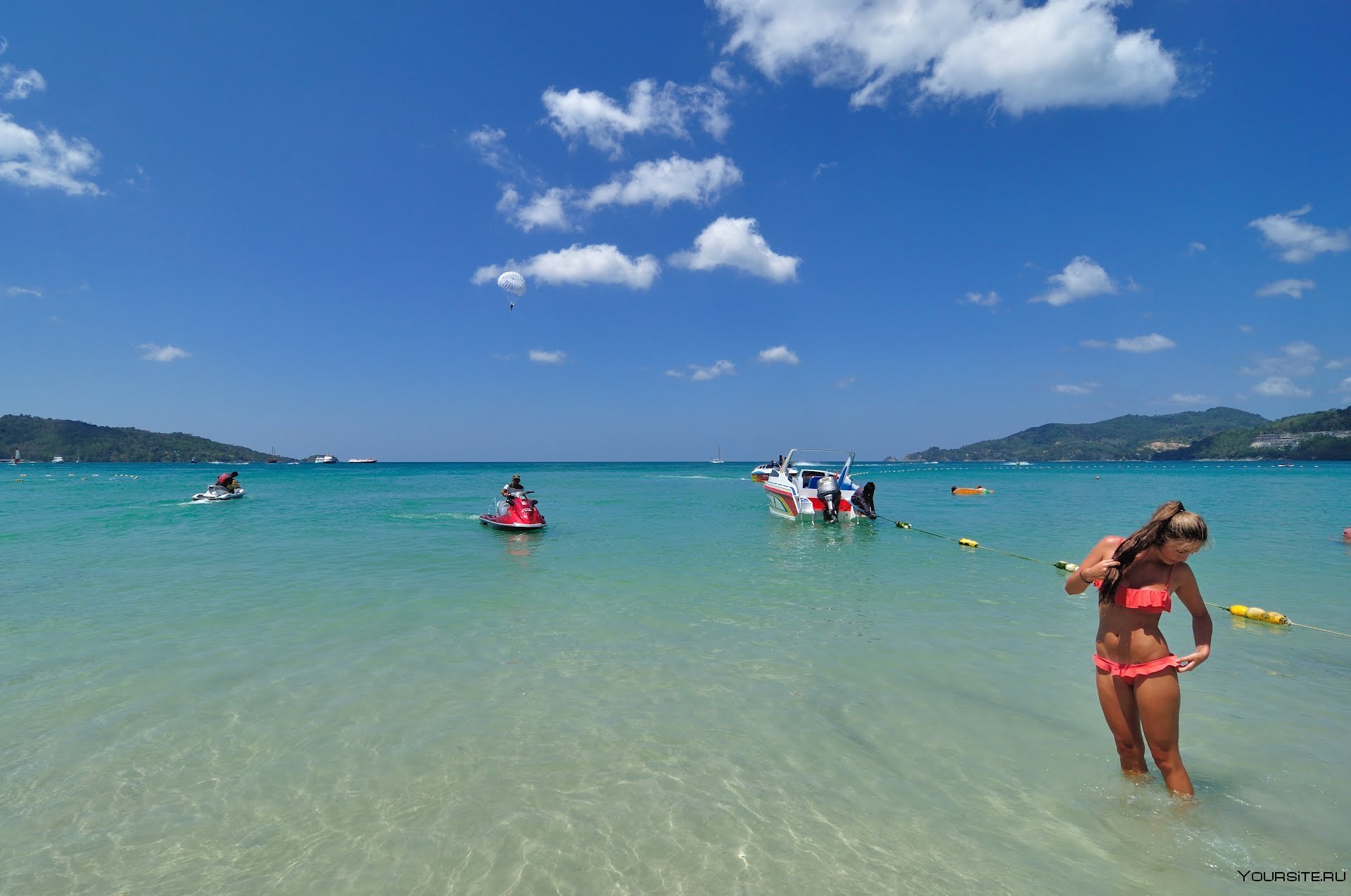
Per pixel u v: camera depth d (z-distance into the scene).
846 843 3.32
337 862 3.15
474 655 6.27
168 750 4.29
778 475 22.45
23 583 9.82
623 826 3.45
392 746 4.35
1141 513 21.58
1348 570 10.81
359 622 7.52
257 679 5.59
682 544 14.32
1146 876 3.07
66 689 5.35
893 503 27.11
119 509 23.81
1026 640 6.84
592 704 5.08
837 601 8.60
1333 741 4.46
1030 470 103.00
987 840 3.35
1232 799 3.71
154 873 3.07
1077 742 4.45
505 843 3.30
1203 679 5.70
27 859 3.17
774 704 5.09
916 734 4.56
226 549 13.41
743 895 2.92
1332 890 2.95
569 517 20.80
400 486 44.56
